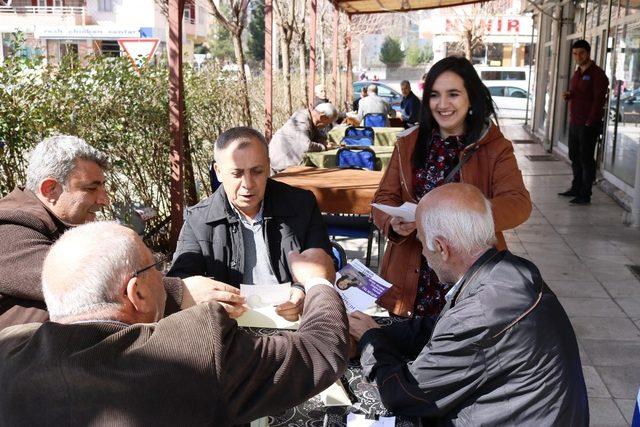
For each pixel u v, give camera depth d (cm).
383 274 296
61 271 142
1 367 136
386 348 216
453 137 288
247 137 248
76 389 130
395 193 300
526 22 2845
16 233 222
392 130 1001
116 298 143
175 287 217
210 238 262
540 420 187
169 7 500
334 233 531
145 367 133
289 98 1091
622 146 901
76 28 3048
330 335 164
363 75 3638
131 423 130
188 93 645
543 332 186
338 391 205
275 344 154
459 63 278
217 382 137
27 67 434
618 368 395
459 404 195
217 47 4644
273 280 264
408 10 1305
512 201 269
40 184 231
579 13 1245
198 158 664
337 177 567
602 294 524
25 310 221
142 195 532
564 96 874
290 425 193
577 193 893
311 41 1180
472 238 200
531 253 639
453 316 190
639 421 204
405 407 197
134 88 529
